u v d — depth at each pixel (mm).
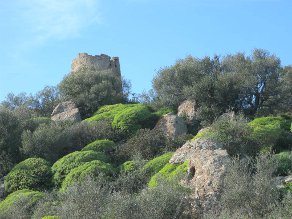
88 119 40500
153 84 43688
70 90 49250
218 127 27688
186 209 21391
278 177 23891
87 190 21531
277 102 40375
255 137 27688
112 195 21969
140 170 28031
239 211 19125
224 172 22297
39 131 35719
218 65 42594
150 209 19984
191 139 30859
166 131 35188
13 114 38125
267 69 40844
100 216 20688
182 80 41969
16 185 30500
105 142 33969
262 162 22328
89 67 55500
